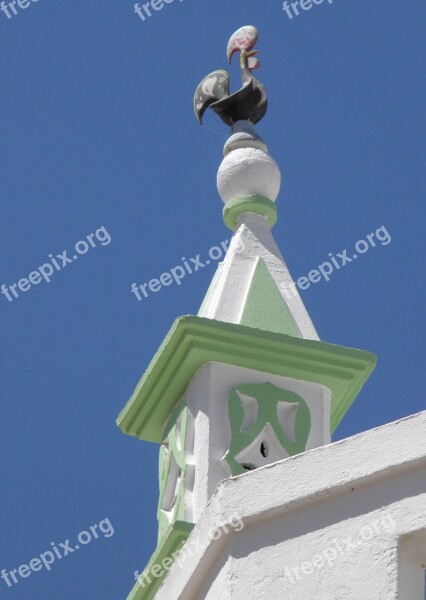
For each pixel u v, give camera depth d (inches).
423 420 657.0
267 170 1093.1
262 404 970.1
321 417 984.9
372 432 666.2
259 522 682.2
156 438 1023.6
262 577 669.3
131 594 853.2
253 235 1075.9
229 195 1097.4
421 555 644.1
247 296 1028.5
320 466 674.2
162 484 991.6
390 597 633.6
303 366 986.1
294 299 1038.4
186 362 975.6
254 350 978.1
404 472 655.1
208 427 959.0
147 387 1003.3
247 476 691.4
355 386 997.8
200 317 968.3
